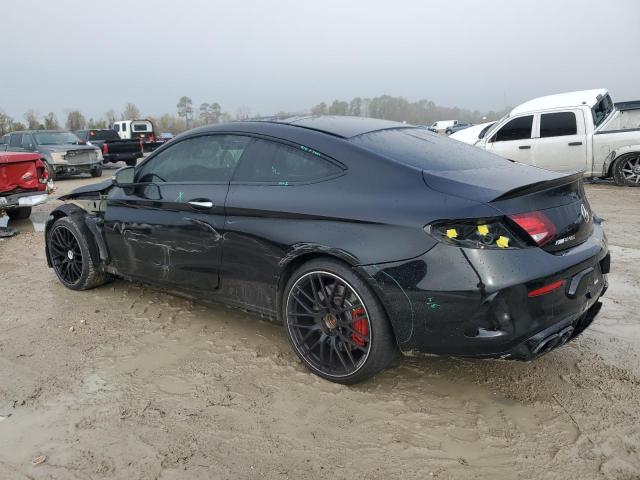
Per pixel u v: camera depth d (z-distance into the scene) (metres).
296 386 3.05
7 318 4.17
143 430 2.65
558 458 2.39
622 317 3.96
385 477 2.30
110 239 4.31
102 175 18.38
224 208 3.38
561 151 10.73
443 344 2.65
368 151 3.00
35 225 8.52
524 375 3.12
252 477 2.31
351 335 2.94
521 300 2.51
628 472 2.29
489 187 2.66
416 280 2.61
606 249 3.06
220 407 2.85
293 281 3.09
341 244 2.81
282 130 3.35
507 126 11.24
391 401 2.88
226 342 3.66
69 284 4.79
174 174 3.86
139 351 3.54
